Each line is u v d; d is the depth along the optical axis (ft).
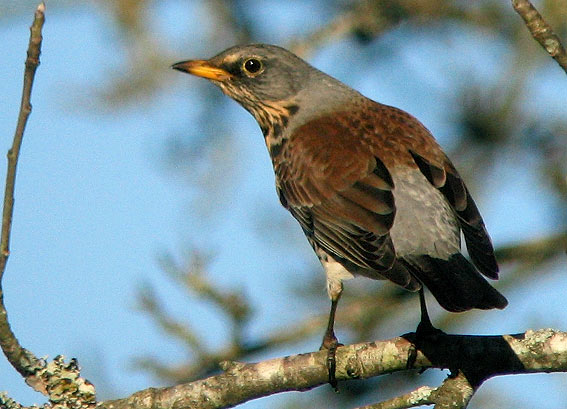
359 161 37.40
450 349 31.45
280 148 41.14
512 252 50.31
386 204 36.14
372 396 46.26
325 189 37.45
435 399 31.22
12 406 31.99
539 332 31.19
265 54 42.47
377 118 39.50
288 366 32.30
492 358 31.14
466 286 34.27
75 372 32.40
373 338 49.26
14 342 31.94
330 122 39.68
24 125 29.86
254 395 32.30
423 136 38.58
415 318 49.75
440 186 36.91
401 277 34.50
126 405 32.24
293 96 41.75
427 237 35.78
